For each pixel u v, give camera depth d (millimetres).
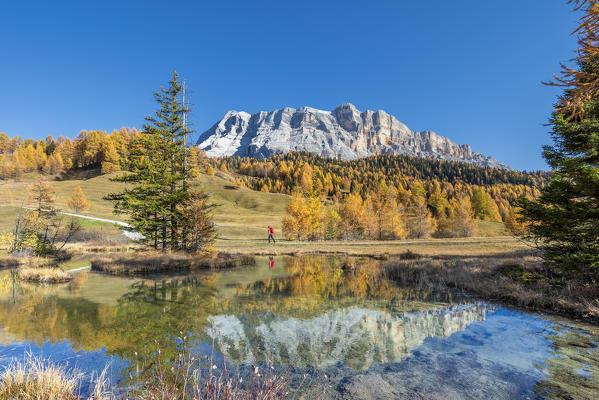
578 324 7832
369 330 7668
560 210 9672
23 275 16422
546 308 9477
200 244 26203
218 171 163875
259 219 81750
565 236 9969
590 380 4742
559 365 5328
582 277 10570
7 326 7891
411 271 17141
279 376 4930
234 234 58625
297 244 41438
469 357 5758
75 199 64938
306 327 7965
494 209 102812
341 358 5832
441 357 5785
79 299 11445
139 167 24453
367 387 4570
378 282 15484
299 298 11703
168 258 21984
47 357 5742
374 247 35406
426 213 57281
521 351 6027
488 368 5238
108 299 11469
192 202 25391
